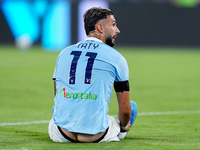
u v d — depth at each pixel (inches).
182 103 1063.6
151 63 2277.3
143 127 719.1
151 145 546.3
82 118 523.2
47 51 2933.1
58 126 533.3
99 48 532.7
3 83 1425.9
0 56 2503.7
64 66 533.6
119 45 3339.1
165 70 1964.8
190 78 1675.7
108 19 542.0
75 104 524.1
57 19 3095.5
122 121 550.6
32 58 2428.6
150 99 1128.2
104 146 522.3
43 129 685.9
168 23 3395.7
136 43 3361.2
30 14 3093.0
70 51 540.4
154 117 840.3
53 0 3078.2
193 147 542.3
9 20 3097.9
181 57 2677.2
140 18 3339.1
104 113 528.4
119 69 527.5
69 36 3127.5
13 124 737.0
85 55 529.7
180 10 3400.6
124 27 1955.0
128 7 3294.8
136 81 1549.0
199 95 1219.9
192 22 3425.2
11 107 966.4
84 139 532.1
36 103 1034.7
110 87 529.0
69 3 3102.9
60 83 534.3
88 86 522.3
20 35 3097.9
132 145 538.9
